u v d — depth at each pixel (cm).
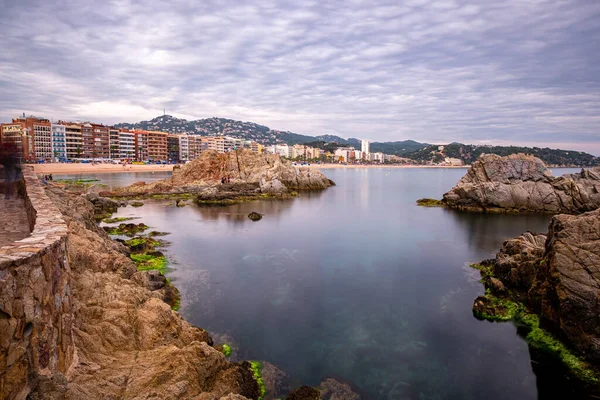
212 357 1606
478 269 3706
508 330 2469
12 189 3234
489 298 2867
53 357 1032
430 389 1903
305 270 3647
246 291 3077
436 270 3688
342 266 3797
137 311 1741
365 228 5803
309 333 2414
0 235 1777
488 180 8056
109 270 2169
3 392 769
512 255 3353
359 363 2098
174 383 1340
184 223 5997
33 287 911
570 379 1970
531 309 2642
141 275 2389
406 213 7350
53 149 18038
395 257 4147
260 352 2173
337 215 7056
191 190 10006
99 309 1625
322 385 1894
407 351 2228
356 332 2441
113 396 1161
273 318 2608
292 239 4981
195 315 2608
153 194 9388
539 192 7400
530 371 2047
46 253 999
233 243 4697
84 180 12675
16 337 824
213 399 1391
